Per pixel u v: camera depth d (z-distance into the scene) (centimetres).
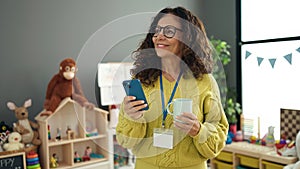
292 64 274
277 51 285
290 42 274
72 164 231
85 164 235
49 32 247
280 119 280
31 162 214
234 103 311
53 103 223
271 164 249
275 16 286
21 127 219
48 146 221
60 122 232
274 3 286
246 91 316
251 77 310
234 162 275
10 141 212
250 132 302
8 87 232
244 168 270
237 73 320
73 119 232
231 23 321
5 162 204
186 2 328
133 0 290
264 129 302
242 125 304
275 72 288
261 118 304
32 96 242
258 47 301
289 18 275
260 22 298
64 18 253
